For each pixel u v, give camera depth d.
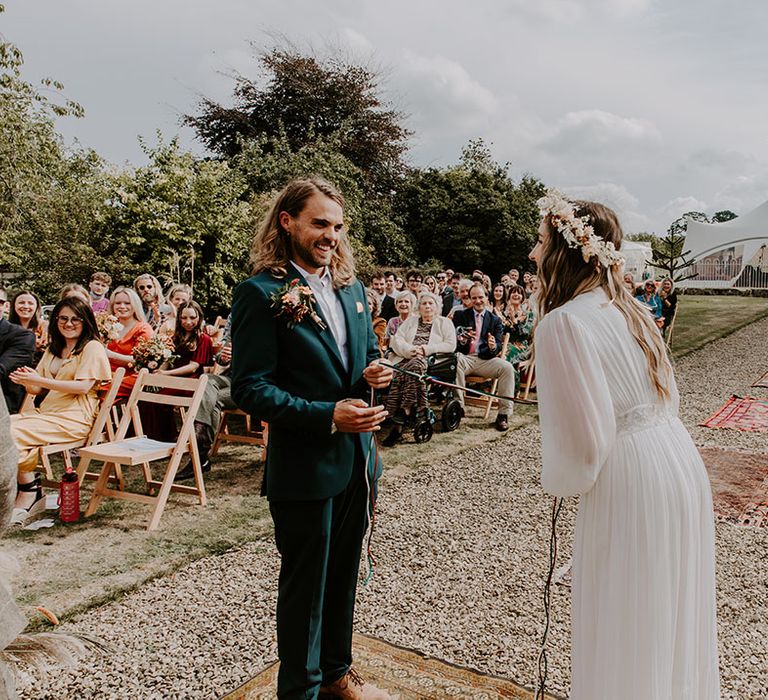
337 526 2.45
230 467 6.00
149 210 12.32
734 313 20.48
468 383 8.53
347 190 19.86
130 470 5.95
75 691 2.71
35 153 13.67
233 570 3.87
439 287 12.20
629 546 1.89
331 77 24.78
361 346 2.48
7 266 13.00
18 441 4.64
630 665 1.87
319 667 2.38
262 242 2.46
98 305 8.66
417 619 3.29
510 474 5.82
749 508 4.84
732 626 3.23
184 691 2.71
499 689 2.64
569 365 1.88
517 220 23.83
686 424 7.63
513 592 3.60
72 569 3.87
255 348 2.25
